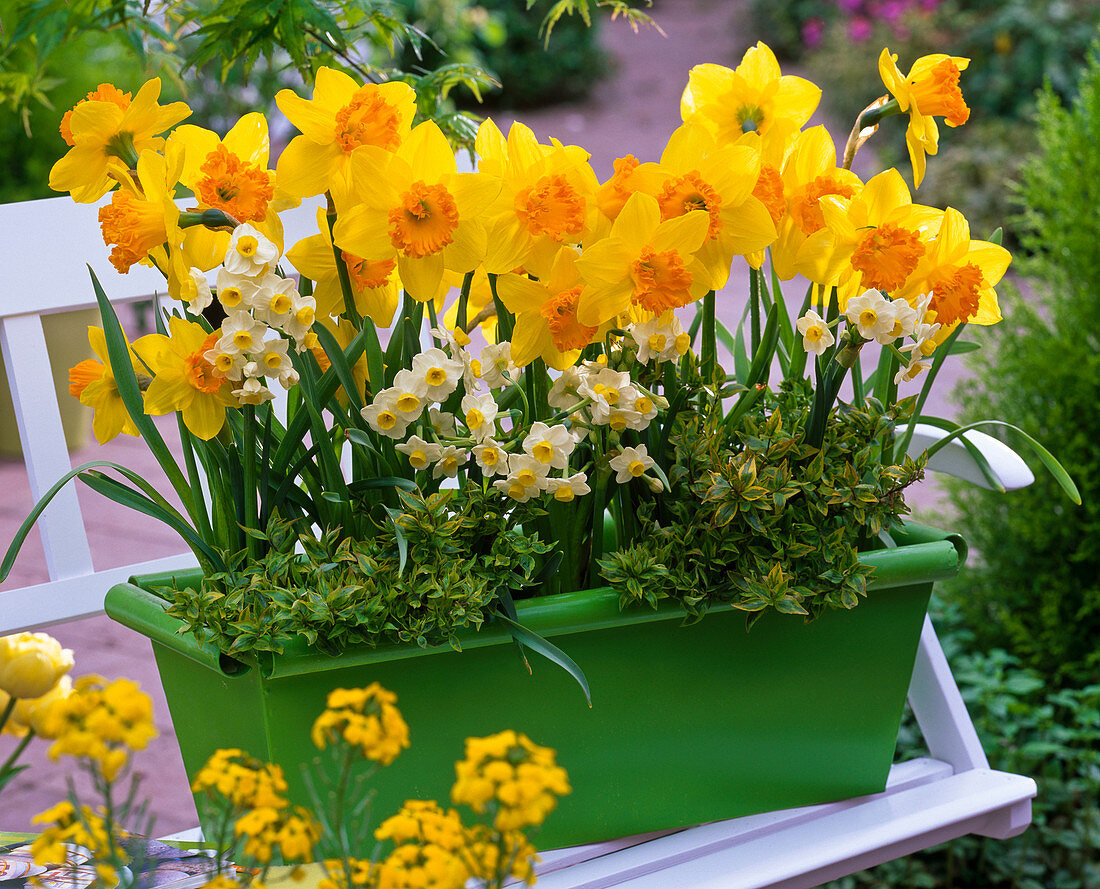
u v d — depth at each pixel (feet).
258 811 6.39
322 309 7.27
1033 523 13.64
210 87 15.93
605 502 7.39
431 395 7.08
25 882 6.95
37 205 8.05
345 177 7.06
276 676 7.04
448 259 7.07
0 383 22.71
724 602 7.32
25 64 8.81
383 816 7.20
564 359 7.26
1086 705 11.89
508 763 6.32
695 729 7.44
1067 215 13.93
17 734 6.84
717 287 7.26
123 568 8.07
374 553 7.16
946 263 7.29
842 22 49.75
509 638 7.17
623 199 7.14
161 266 7.10
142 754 12.89
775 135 7.47
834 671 7.54
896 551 7.45
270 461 7.36
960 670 12.77
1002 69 40.40
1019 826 7.83
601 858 7.41
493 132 7.20
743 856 7.43
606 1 8.50
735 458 7.32
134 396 7.03
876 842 7.51
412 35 8.52
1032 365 13.82
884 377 7.66
